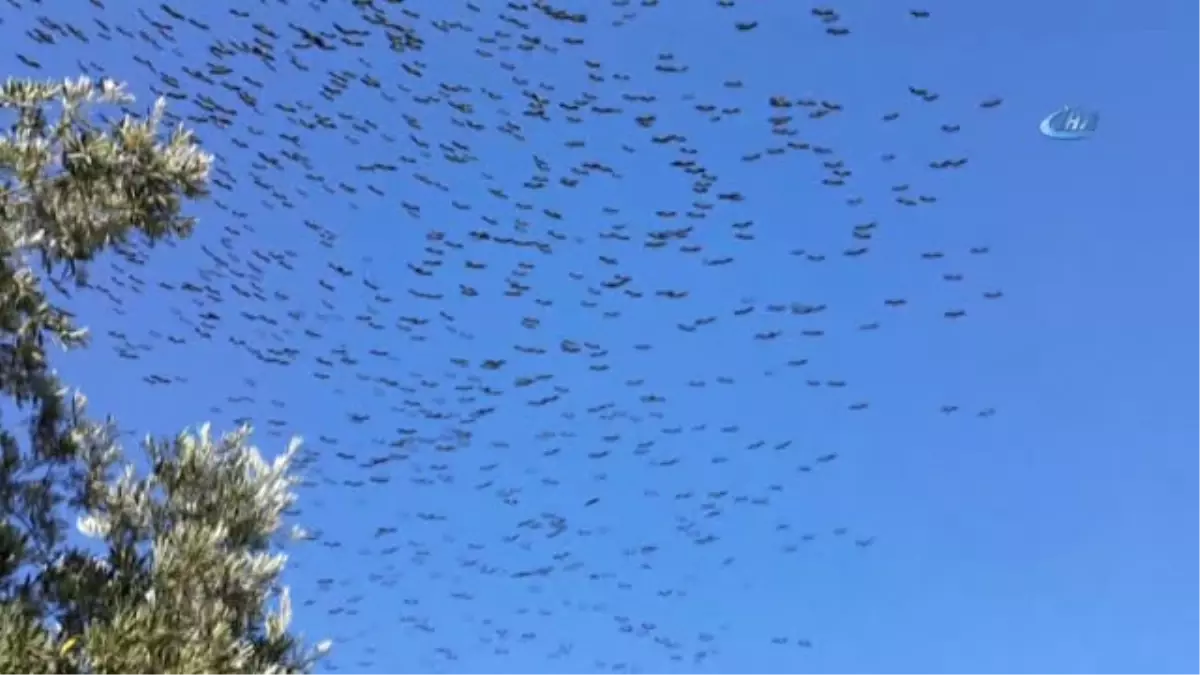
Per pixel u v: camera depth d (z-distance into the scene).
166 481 9.52
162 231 9.06
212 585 8.89
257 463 9.86
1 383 9.02
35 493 9.08
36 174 8.45
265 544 9.61
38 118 8.68
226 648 8.46
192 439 9.73
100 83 8.93
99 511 9.33
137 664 7.91
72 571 8.81
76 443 9.41
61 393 9.46
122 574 8.93
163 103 9.20
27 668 7.63
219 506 9.50
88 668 7.93
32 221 8.51
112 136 8.91
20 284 8.49
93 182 8.67
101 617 8.59
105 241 8.73
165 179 8.98
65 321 8.88
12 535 8.66
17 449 9.16
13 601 8.11
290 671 9.30
